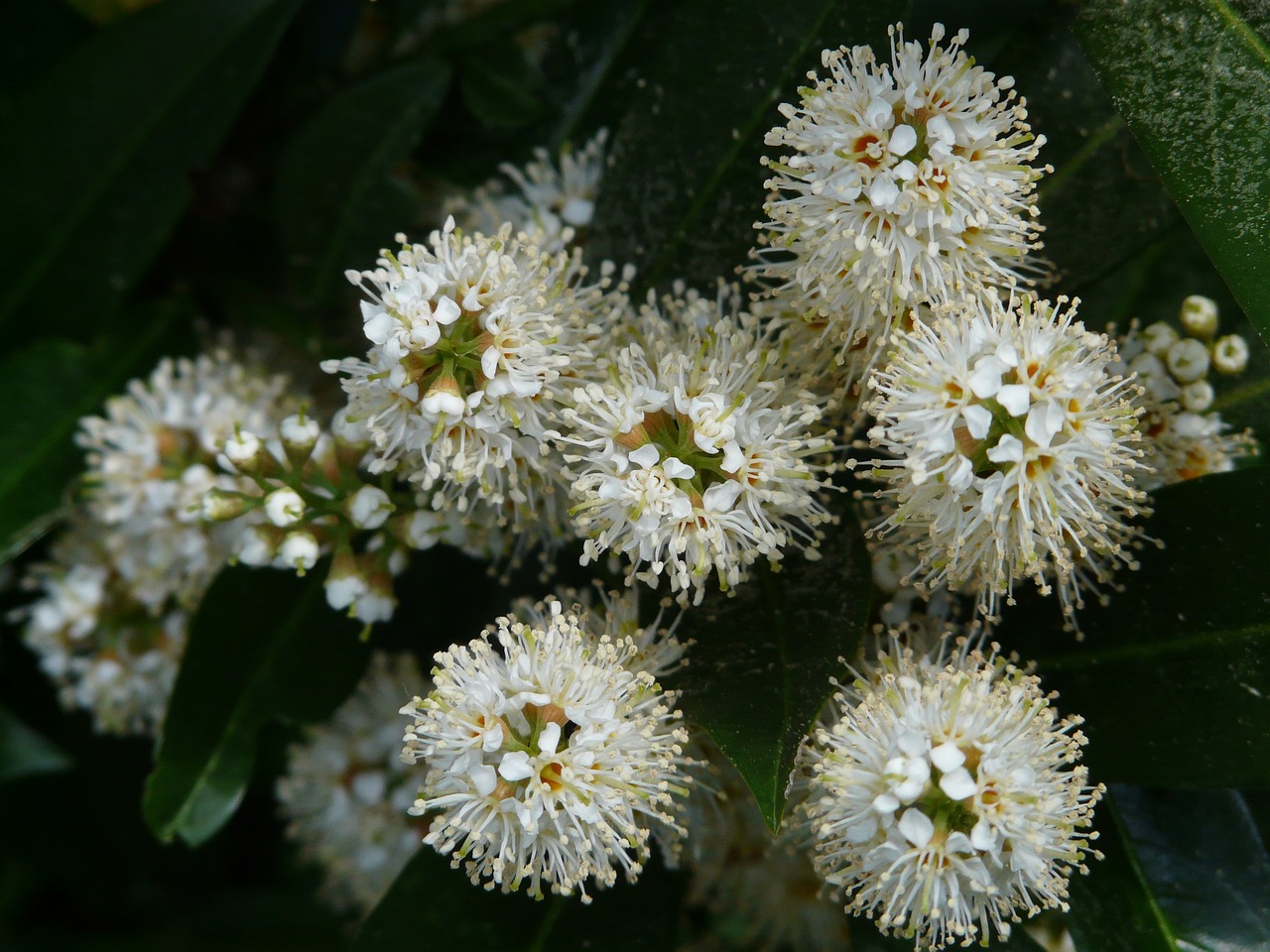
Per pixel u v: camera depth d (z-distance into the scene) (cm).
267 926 27
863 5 22
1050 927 24
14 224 26
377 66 26
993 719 21
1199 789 22
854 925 22
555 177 25
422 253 21
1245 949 22
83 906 27
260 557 23
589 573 24
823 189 21
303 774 26
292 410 25
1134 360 22
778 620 21
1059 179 23
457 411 21
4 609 27
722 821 23
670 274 23
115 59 25
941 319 21
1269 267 21
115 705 26
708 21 23
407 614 24
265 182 26
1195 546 22
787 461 21
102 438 25
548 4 25
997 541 21
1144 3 22
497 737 21
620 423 21
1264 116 21
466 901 23
